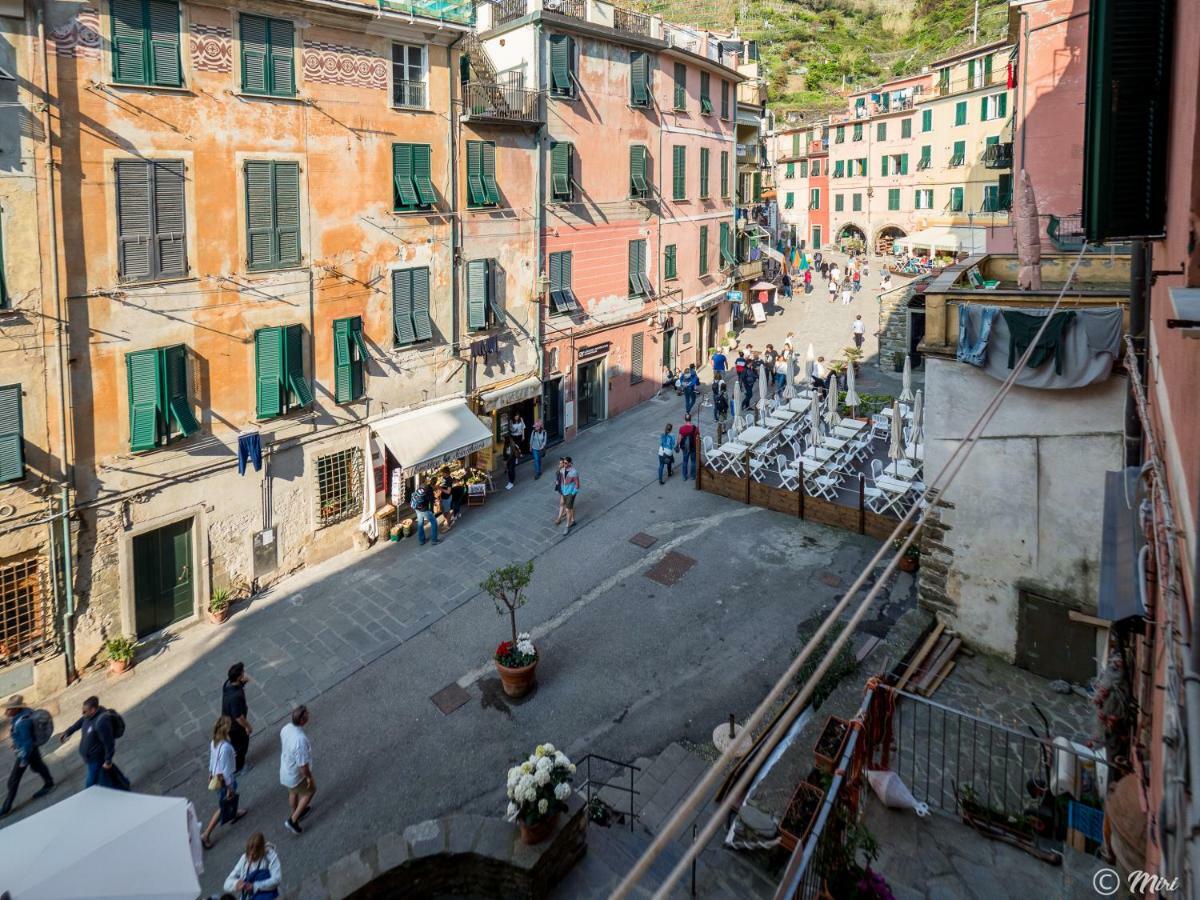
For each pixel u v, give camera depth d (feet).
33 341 42.63
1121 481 23.45
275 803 37.19
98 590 46.93
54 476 44.14
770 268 164.04
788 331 131.85
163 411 47.91
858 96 200.85
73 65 42.91
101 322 45.34
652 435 86.48
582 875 31.45
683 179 102.58
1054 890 23.91
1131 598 20.48
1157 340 20.67
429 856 30.12
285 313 54.65
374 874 29.17
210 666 47.96
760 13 291.58
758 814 30.17
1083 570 38.14
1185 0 15.01
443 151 65.41
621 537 62.64
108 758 36.29
